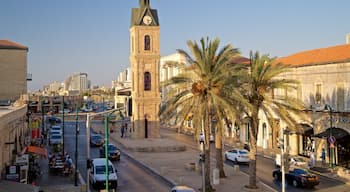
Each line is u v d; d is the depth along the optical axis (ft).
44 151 123.54
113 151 149.69
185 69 97.30
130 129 240.32
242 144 185.06
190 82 96.37
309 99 144.05
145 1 210.59
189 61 96.22
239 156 138.62
